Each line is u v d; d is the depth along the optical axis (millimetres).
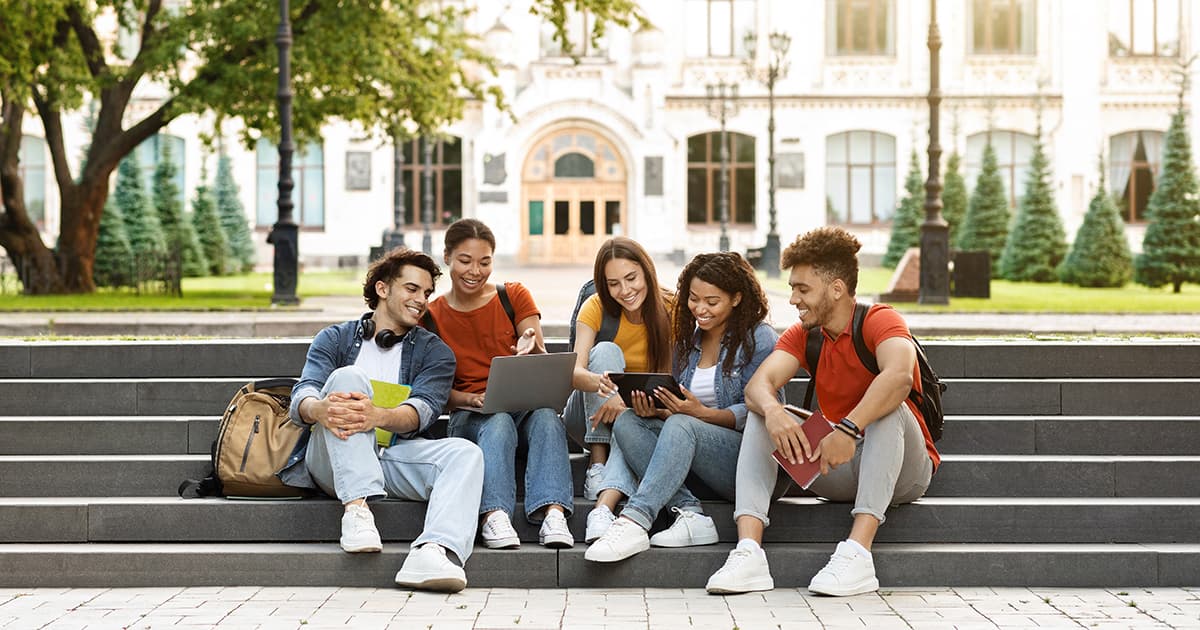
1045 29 39000
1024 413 6750
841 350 5676
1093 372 7016
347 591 5461
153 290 21203
